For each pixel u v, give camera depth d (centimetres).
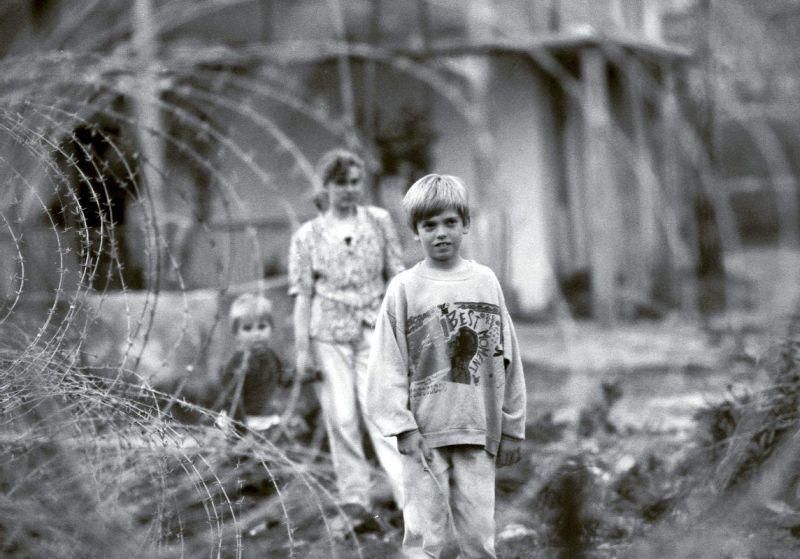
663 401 1602
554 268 3462
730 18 4141
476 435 765
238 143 2772
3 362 747
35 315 901
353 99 3209
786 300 2650
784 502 941
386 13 3353
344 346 1102
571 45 3130
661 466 1101
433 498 766
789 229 4641
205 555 770
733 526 912
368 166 1917
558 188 3581
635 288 3497
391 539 973
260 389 1150
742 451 970
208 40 2977
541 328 2995
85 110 1014
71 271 834
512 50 3109
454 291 775
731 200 4759
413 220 779
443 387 768
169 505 760
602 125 3189
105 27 2670
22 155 920
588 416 1345
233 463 941
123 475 708
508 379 787
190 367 943
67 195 841
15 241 852
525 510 973
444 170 3359
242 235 1997
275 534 923
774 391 1005
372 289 1116
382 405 770
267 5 3136
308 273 1111
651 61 3556
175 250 1770
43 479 686
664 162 3725
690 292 3309
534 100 3425
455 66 3272
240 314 1153
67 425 693
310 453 1080
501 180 3406
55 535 616
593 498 939
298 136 2972
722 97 4181
